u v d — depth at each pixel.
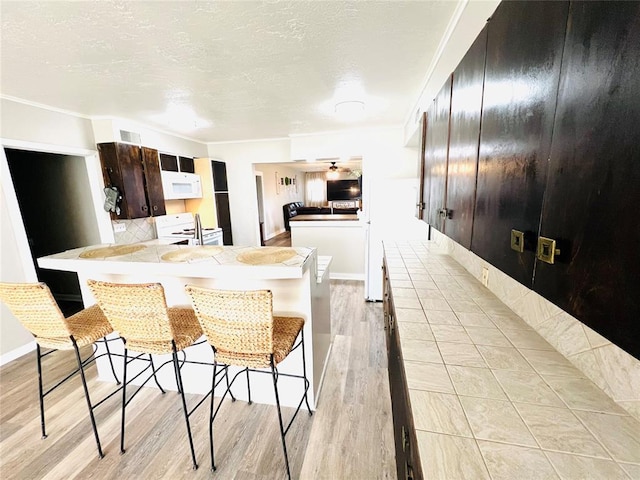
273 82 2.51
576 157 0.53
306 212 10.88
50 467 1.60
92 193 3.48
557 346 1.02
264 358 1.46
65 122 3.12
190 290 1.38
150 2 1.40
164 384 2.21
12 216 2.67
